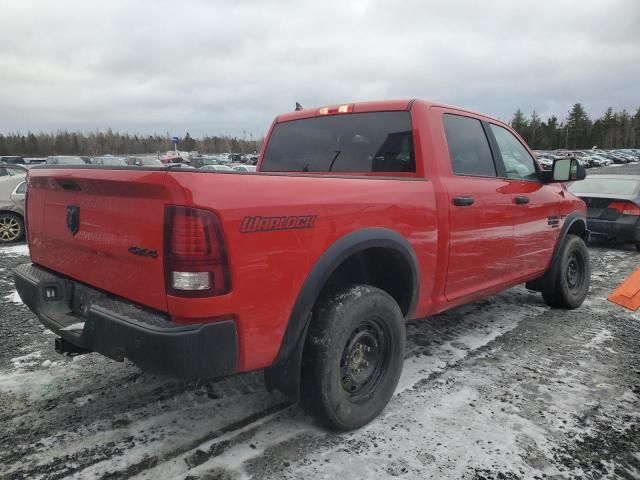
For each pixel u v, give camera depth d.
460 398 3.17
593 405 3.11
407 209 3.00
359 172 3.67
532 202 4.34
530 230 4.36
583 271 5.36
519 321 4.79
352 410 2.72
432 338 4.27
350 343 2.73
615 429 2.84
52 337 4.18
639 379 3.50
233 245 2.10
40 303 2.80
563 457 2.56
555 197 4.77
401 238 2.93
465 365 3.70
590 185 9.73
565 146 119.38
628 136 116.88
